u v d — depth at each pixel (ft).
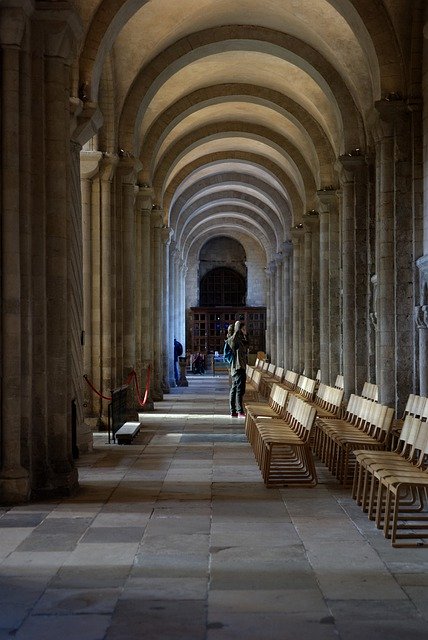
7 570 21.36
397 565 21.67
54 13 32.22
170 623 17.30
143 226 79.71
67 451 32.94
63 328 32.89
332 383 76.64
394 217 46.68
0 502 30.30
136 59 60.44
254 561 22.12
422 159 46.01
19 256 31.19
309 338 91.45
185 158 106.01
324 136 78.43
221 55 73.05
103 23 44.19
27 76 31.89
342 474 34.19
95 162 57.31
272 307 150.30
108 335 57.88
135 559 22.38
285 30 63.72
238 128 93.97
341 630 16.84
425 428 26.96
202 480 35.45
